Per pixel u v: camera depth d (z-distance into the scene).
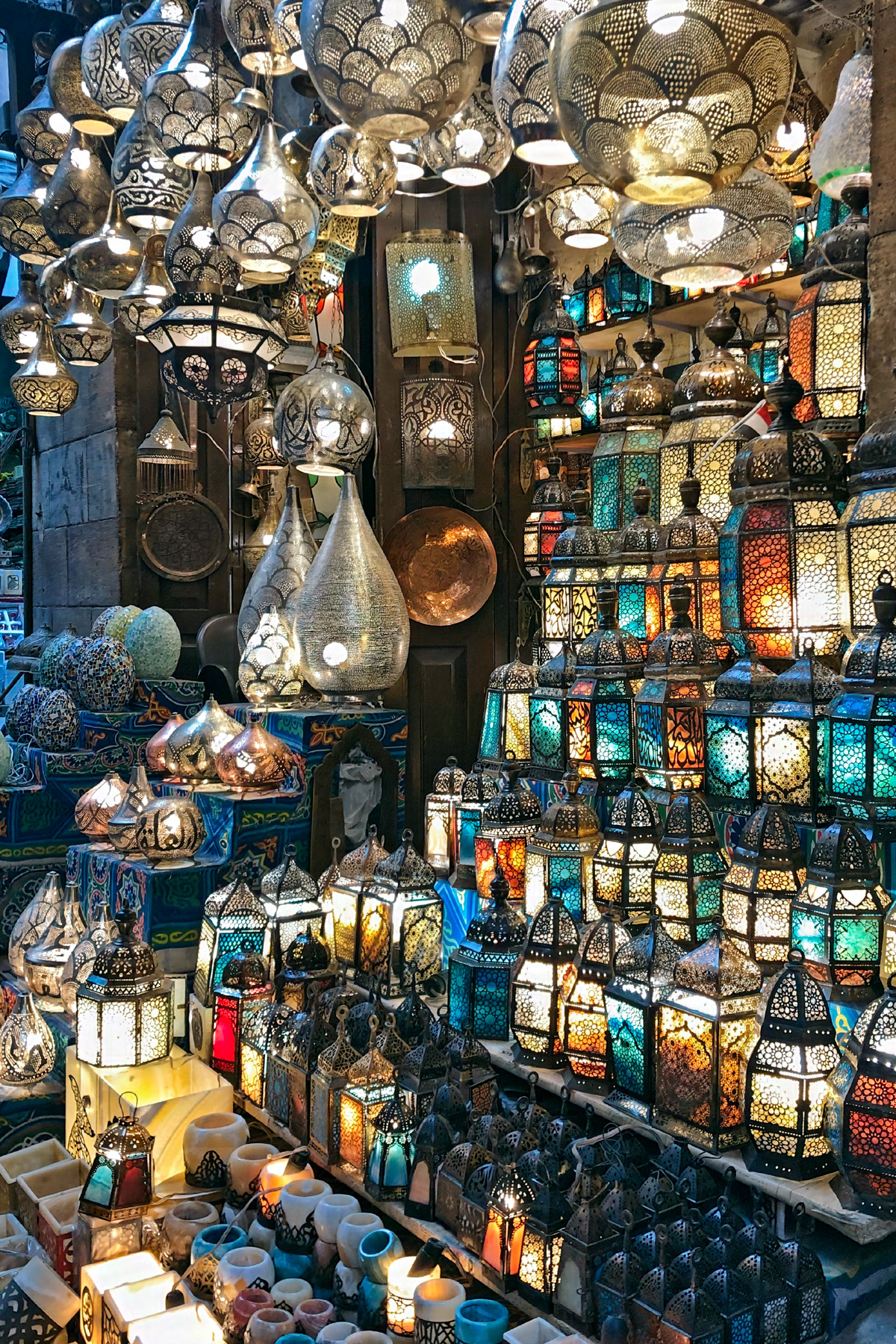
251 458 4.12
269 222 2.17
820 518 1.95
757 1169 1.69
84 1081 2.46
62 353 3.32
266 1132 2.48
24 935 3.05
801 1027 1.66
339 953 2.72
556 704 2.52
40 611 5.35
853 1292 1.60
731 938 1.92
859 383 2.10
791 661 2.03
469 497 3.87
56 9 4.89
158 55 2.41
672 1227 1.59
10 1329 2.03
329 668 2.98
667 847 2.08
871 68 1.99
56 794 3.64
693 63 1.07
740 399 2.56
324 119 2.62
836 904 1.74
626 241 1.54
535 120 1.43
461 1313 1.70
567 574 2.70
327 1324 1.85
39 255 3.31
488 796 2.83
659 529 2.49
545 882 2.37
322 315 3.49
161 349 2.51
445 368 3.84
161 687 3.86
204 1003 2.64
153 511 4.40
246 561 4.24
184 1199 2.23
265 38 2.08
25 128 3.14
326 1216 1.99
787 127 2.28
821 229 2.36
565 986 2.13
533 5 1.38
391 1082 2.07
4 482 6.72
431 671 3.86
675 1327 1.46
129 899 2.96
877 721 1.69
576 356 3.67
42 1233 2.27
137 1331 1.82
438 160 1.97
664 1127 1.84
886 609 1.71
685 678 2.17
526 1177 1.75
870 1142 1.50
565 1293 1.63
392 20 1.44
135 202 2.57
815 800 1.91
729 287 2.97
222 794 3.12
